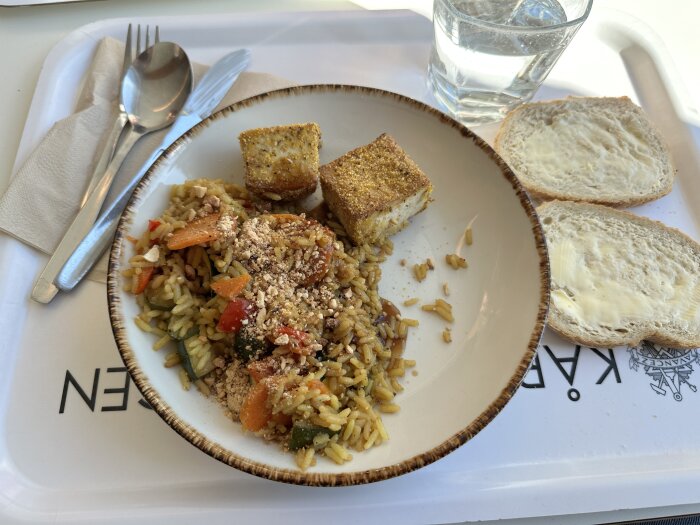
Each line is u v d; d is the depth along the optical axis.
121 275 0.27
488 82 0.35
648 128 0.35
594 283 0.30
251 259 0.28
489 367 0.27
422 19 0.40
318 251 0.28
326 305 0.27
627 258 0.31
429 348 0.28
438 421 0.25
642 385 0.28
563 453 0.27
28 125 0.34
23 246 0.30
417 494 0.25
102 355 0.28
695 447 0.27
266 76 0.36
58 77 0.36
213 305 0.27
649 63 0.39
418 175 0.30
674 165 0.35
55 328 0.28
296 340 0.26
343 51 0.39
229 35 0.39
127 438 0.26
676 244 0.31
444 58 0.34
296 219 0.29
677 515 0.26
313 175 0.30
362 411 0.25
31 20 0.40
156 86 0.35
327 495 0.25
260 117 0.32
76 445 0.26
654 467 0.26
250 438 0.24
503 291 0.29
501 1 0.35
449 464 0.26
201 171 0.31
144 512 0.24
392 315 0.29
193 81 0.36
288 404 0.24
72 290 0.29
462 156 0.32
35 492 0.25
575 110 0.36
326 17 0.40
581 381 0.28
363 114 0.33
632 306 0.29
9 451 0.26
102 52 0.37
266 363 0.26
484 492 0.25
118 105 0.35
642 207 0.34
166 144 0.33
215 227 0.28
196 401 0.25
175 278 0.27
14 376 0.27
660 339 0.29
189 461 0.26
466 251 0.31
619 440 0.27
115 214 0.30
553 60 0.34
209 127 0.31
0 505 0.24
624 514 0.26
